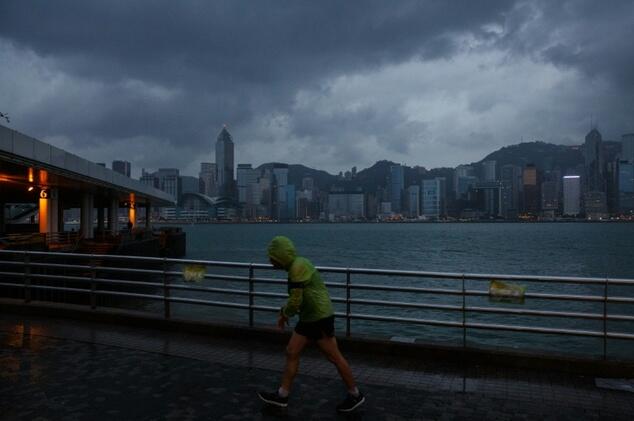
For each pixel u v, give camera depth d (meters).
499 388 6.10
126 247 39.91
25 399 5.64
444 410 5.39
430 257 75.50
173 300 9.25
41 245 28.44
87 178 34.53
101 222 64.44
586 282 6.84
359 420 5.11
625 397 5.79
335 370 6.82
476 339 20.08
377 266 62.00
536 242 115.75
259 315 23.86
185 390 5.98
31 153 25.66
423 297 29.97
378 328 21.62
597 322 23.33
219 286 35.12
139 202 75.75
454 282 37.25
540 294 7.07
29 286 10.87
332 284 8.09
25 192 41.75
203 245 113.31
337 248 97.94
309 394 5.89
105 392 5.89
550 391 6.00
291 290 5.35
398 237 151.62
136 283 9.65
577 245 103.00
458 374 6.66
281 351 7.78
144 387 6.07
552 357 6.78
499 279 7.23
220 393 5.88
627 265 60.75
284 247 5.41
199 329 8.90
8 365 6.98
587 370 6.61
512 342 19.59
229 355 7.55
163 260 9.35
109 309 10.12
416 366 7.01
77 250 32.25
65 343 8.27
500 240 127.25
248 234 191.12
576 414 5.28
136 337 8.67
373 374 6.65
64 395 5.78
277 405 5.34
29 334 8.90
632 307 27.44
